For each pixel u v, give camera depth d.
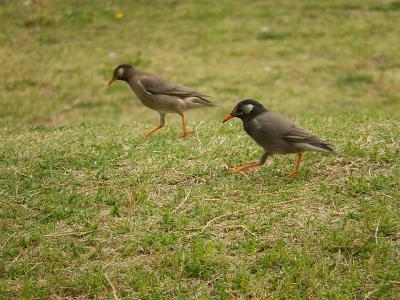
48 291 7.89
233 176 10.39
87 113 19.12
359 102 19.77
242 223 8.95
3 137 13.12
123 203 9.71
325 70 22.48
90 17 27.17
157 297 7.66
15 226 9.29
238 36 25.47
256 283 7.74
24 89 20.67
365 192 9.59
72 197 9.88
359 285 7.74
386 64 22.94
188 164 10.85
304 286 7.76
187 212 9.38
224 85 21.17
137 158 11.21
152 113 19.27
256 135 10.04
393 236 8.56
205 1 29.33
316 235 8.62
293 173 10.32
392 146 11.00
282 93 20.58
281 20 27.03
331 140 11.51
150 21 27.09
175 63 22.97
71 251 8.66
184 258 8.24
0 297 7.81
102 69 22.39
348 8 28.62
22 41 24.58
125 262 8.36
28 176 10.76
